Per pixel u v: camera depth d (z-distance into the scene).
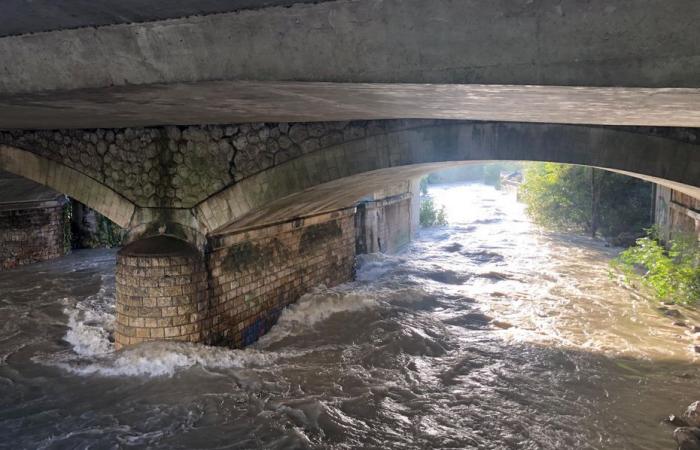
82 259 18.31
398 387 8.47
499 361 9.37
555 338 10.38
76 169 9.75
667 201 16.14
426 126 8.16
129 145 9.35
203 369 8.87
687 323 11.02
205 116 7.19
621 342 10.07
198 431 7.28
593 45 2.97
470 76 3.36
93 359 9.46
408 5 3.32
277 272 11.50
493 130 7.85
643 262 12.31
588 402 7.86
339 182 9.20
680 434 6.76
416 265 16.94
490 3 3.12
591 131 7.37
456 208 31.22
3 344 10.55
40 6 4.00
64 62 4.62
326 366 9.30
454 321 11.63
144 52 4.26
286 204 9.80
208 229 9.07
